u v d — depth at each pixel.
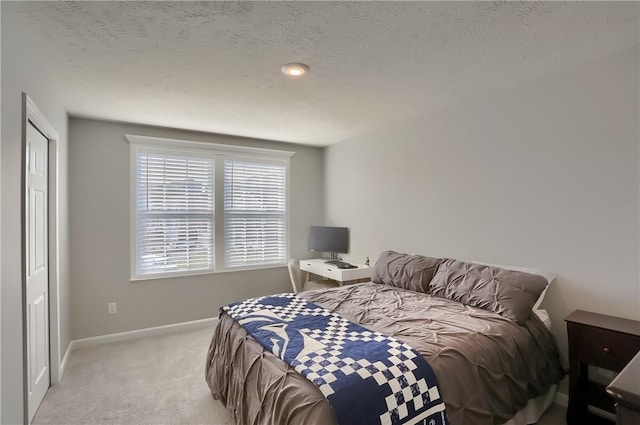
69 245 3.41
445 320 2.21
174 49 2.08
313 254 5.12
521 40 2.01
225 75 2.48
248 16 1.73
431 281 2.94
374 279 3.46
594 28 1.88
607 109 2.25
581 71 2.36
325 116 3.52
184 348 3.48
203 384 2.74
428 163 3.49
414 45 2.06
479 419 1.74
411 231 3.70
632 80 2.14
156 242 3.95
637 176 2.13
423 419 1.52
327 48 2.09
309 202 5.08
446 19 1.78
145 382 2.77
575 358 2.12
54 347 2.72
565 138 2.46
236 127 3.94
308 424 1.37
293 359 1.68
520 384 1.98
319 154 5.16
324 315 2.33
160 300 3.96
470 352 1.84
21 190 1.83
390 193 3.97
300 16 1.74
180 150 4.07
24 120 1.85
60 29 1.84
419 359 1.68
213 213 4.30
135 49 2.08
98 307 3.62
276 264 4.76
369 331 2.02
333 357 1.66
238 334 2.24
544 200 2.58
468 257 3.12
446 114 3.29
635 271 2.14
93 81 2.57
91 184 3.59
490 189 2.94
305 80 2.58
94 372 2.93
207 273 4.23
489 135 2.93
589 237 2.35
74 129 3.50
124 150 3.76
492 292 2.42
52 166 2.70
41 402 2.44
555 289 2.51
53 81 2.56
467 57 2.23
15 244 1.71
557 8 1.69
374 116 3.53
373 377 1.51
